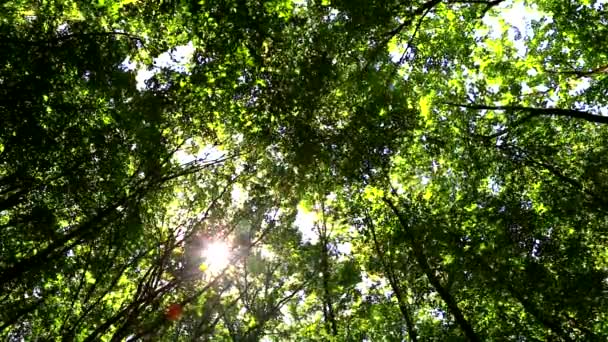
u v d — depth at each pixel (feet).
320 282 56.08
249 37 30.32
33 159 33.04
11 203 34.60
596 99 45.78
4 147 32.09
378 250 47.24
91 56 31.81
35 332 44.32
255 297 61.77
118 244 40.81
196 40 31.89
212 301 52.24
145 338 43.39
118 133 35.91
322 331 63.98
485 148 46.26
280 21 30.07
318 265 54.75
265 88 32.53
